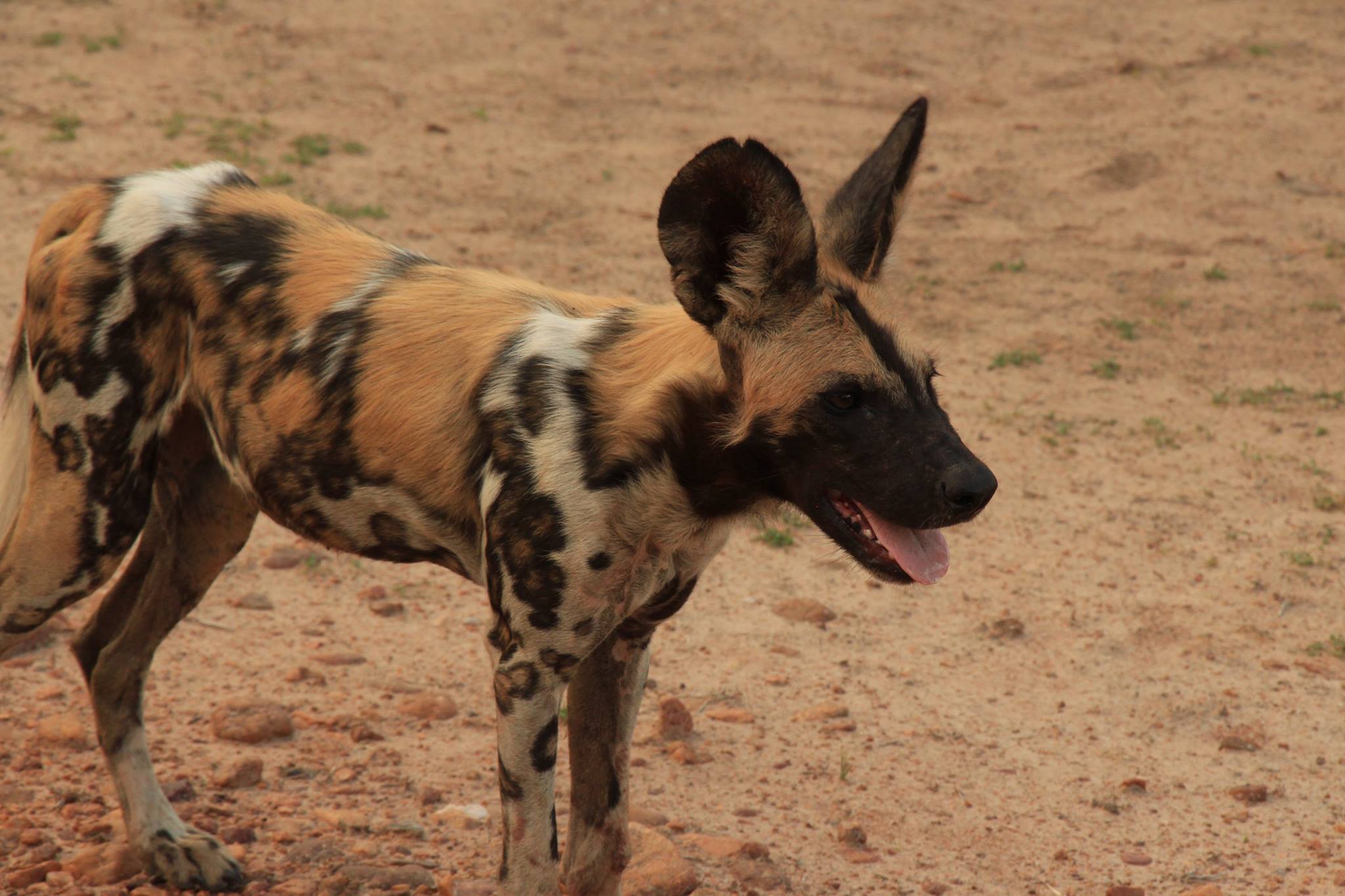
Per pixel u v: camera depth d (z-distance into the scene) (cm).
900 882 536
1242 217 1404
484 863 525
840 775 606
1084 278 1259
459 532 465
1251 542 835
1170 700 678
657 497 434
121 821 536
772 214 418
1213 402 1027
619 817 484
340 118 1489
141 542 538
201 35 1698
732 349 430
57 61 1571
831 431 424
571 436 433
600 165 1430
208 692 640
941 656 713
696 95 1653
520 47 1766
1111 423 991
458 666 679
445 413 455
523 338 454
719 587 773
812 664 699
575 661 445
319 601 733
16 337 531
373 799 566
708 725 641
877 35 1895
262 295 485
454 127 1496
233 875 504
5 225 1176
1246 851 566
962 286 1228
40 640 669
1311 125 1630
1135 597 774
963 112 1655
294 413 473
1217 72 1792
